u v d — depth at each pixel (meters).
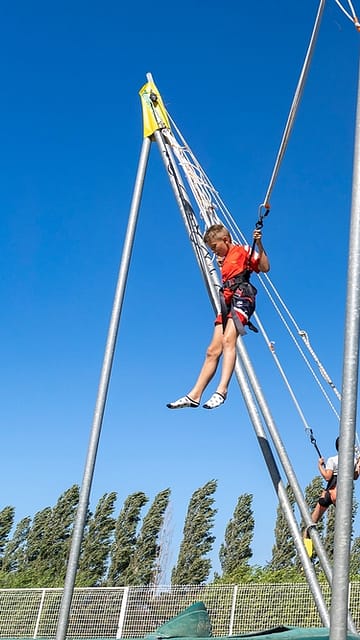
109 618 16.91
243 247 5.84
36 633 17.44
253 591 15.91
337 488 2.96
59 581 25.83
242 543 33.62
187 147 6.96
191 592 16.55
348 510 2.92
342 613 2.86
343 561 2.89
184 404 5.49
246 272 5.73
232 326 5.48
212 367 5.58
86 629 16.97
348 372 3.05
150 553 33.72
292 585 15.55
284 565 30.75
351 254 3.14
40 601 17.78
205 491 34.88
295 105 4.88
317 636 5.05
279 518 31.59
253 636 5.39
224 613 15.96
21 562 35.41
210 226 6.35
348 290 3.13
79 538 5.52
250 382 5.59
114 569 33.75
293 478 5.24
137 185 6.68
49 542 35.41
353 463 2.97
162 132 7.02
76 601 17.33
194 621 5.88
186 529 34.31
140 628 16.58
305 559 4.98
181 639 5.46
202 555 33.62
